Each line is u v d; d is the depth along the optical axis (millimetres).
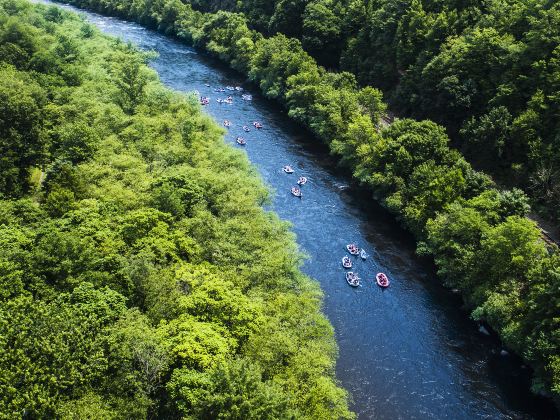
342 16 180750
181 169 102750
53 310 54000
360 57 164750
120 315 58969
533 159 103375
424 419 70062
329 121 138375
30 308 53406
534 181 101375
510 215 92188
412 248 105312
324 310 87500
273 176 127062
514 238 83438
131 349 54656
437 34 138375
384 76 154125
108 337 53906
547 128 105500
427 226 98688
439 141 113188
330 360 69875
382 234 109000
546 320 72500
